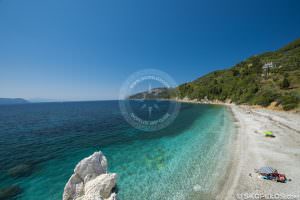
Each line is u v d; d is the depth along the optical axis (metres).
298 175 14.88
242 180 14.38
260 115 46.78
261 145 22.83
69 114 71.69
